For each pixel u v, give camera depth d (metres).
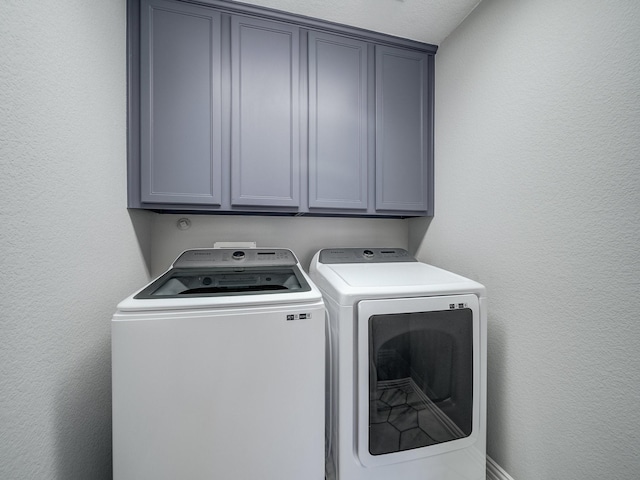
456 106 1.45
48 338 0.67
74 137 0.79
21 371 0.59
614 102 0.78
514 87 1.11
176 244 1.58
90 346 0.86
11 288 0.56
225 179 1.31
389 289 0.98
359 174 1.51
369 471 0.95
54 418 0.69
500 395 1.16
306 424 0.86
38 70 0.64
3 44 0.54
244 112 1.32
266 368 0.83
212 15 1.26
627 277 0.75
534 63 1.02
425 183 1.64
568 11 0.90
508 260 1.14
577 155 0.87
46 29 0.67
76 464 0.79
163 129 1.21
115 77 1.06
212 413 0.79
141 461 0.74
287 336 0.84
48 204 0.67
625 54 0.75
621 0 0.76
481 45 1.28
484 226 1.27
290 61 1.37
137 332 0.74
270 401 0.83
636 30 0.73
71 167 0.77
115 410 0.73
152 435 0.75
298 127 1.40
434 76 1.64
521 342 1.07
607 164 0.79
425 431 1.00
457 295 1.04
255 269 1.30
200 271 1.23
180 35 1.22
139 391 0.74
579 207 0.87
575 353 0.88
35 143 0.63
